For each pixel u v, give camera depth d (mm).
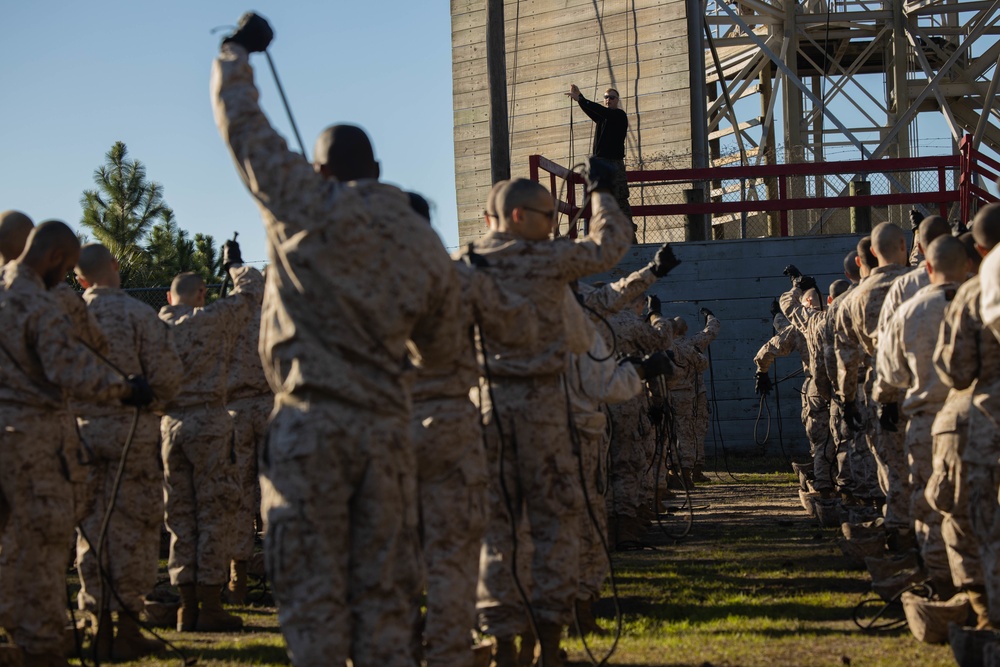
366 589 3664
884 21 26984
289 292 3693
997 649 4711
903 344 6207
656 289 18734
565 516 5316
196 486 7113
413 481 3797
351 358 3670
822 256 18375
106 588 6273
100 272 6219
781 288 18500
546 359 5246
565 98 25016
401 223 3750
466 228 26125
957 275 6164
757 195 20000
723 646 5867
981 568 5617
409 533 3744
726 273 18578
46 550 5352
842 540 8820
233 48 3877
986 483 5090
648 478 11250
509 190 5297
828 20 25781
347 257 3648
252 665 5953
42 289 5254
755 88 28969
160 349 6188
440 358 4051
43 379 5289
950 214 18656
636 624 6637
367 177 4016
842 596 7348
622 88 24375
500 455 4953
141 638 6379
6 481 5258
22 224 5828
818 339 11336
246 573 8273
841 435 11336
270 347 3754
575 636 6352
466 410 4586
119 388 5191
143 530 6410
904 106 26453
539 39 25469
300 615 3584
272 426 3740
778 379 18812
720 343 18688
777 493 14227
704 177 18797
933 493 5590
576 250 5242
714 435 18859
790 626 6410
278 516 3617
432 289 3809
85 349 5164
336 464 3631
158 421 6516
